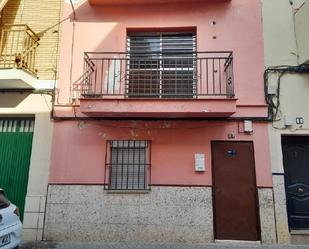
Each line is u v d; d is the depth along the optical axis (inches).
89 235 265.1
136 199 269.3
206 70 281.6
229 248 241.4
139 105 258.5
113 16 301.0
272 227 258.2
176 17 296.5
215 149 275.1
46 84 293.0
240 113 276.1
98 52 281.9
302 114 274.1
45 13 309.7
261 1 295.6
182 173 271.4
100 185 273.3
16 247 201.0
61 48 298.2
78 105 285.4
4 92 294.4
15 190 284.7
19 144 294.7
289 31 288.4
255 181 267.0
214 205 265.7
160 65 289.1
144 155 280.7
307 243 255.6
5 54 288.5
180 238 261.1
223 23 292.0
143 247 246.2
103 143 280.4
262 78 281.3
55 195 273.4
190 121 278.8
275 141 271.6
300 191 271.4
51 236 266.5
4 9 312.2
